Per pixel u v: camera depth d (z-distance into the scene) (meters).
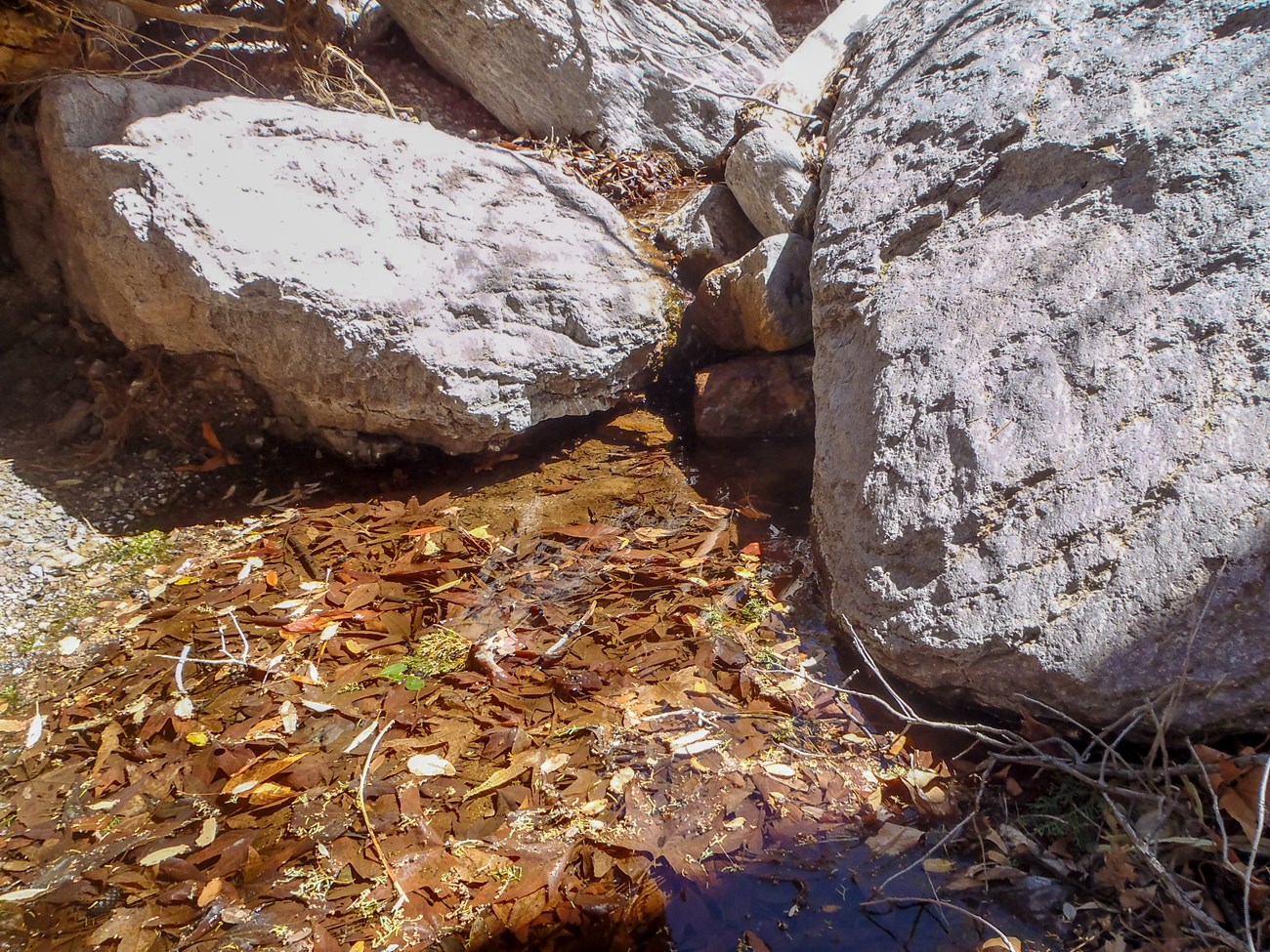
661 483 3.70
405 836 2.23
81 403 3.88
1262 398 2.21
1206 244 2.48
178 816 2.33
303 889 2.12
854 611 2.65
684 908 2.04
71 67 3.93
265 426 3.89
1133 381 2.40
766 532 3.35
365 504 3.65
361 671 2.76
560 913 2.04
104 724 2.64
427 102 5.71
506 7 5.36
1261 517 2.10
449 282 3.73
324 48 4.98
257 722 2.59
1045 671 2.23
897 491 2.66
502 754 2.45
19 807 2.38
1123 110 2.88
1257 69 2.71
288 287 3.36
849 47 5.14
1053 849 2.12
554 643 2.83
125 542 3.44
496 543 3.35
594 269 4.16
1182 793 2.06
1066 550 2.31
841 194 3.59
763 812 2.27
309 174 3.67
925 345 2.85
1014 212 2.98
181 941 2.01
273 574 3.22
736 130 5.13
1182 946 1.86
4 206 3.93
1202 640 2.09
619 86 5.68
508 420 3.73
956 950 1.95
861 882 2.10
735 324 4.06
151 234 3.25
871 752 2.43
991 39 3.55
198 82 4.59
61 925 2.06
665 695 2.62
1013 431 2.52
